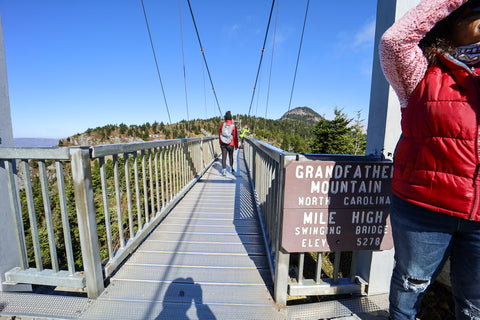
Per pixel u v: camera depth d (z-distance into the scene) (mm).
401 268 1068
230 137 5879
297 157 1457
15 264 1731
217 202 3842
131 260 2121
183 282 1816
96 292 1627
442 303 1648
